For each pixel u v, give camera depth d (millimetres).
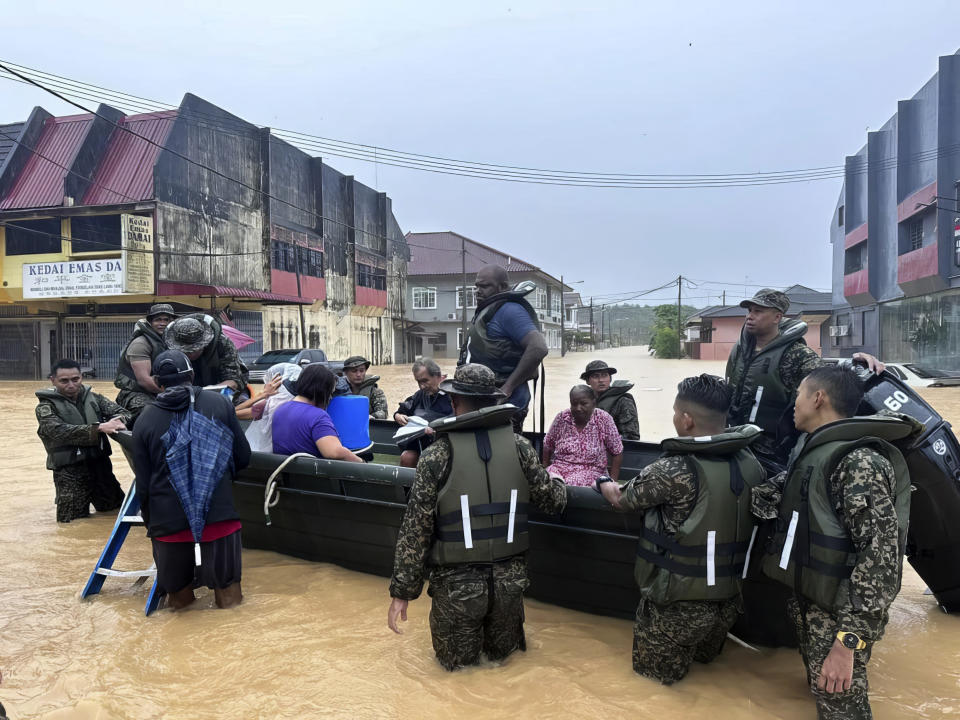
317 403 4816
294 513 4824
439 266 47844
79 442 6008
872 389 3662
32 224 24906
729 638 3572
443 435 3139
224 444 4039
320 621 3850
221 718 2854
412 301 47219
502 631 3254
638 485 2992
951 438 3580
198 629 3758
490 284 4379
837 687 2426
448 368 33125
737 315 50344
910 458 3463
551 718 2818
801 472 2648
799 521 2617
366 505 4383
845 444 2523
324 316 33375
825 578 2508
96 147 24812
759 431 2945
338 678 3174
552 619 3846
